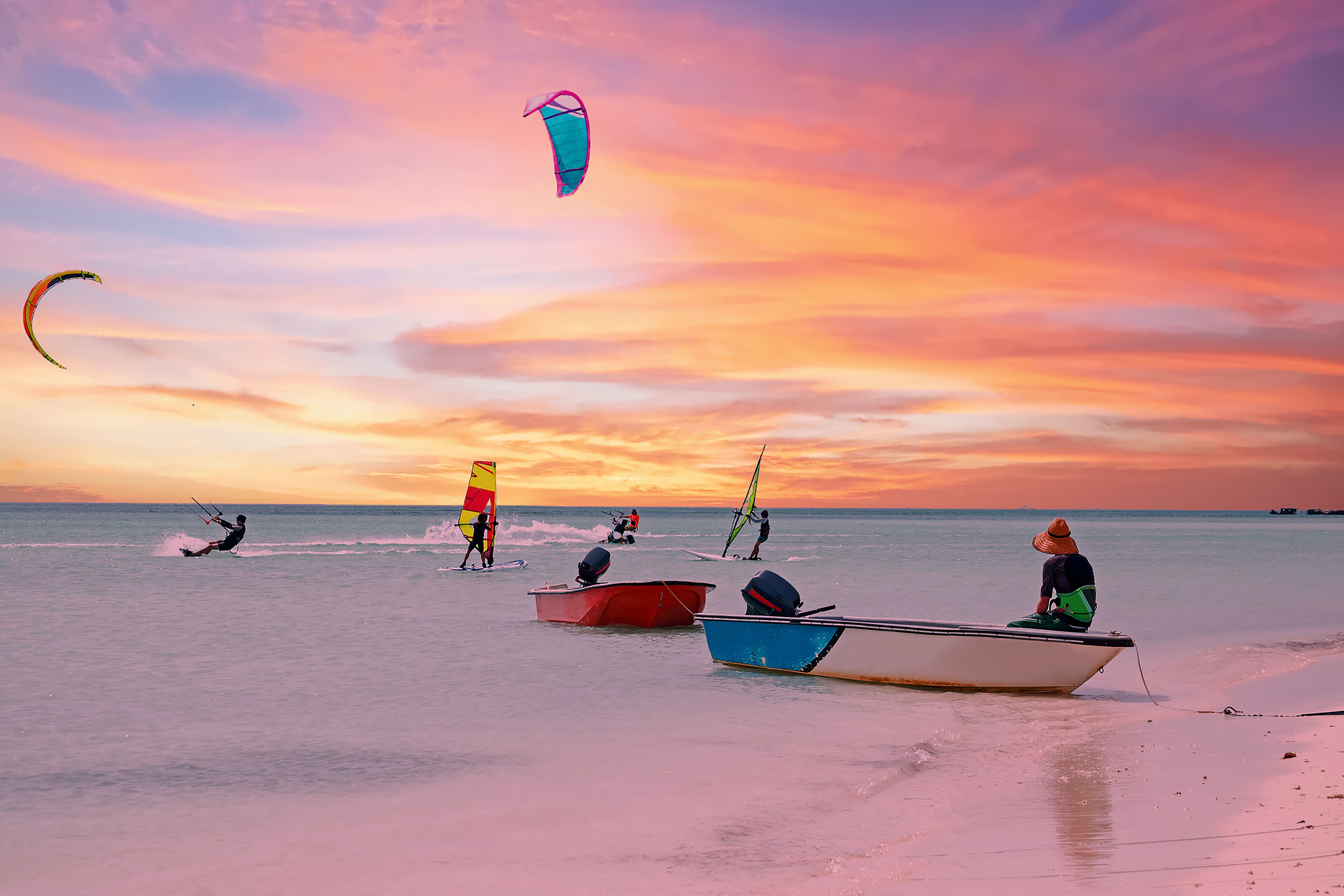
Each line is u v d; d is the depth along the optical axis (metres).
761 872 4.70
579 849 5.13
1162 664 11.70
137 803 6.08
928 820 5.53
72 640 13.20
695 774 6.74
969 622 14.17
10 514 127.56
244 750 7.43
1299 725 7.95
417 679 10.57
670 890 4.46
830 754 7.33
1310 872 4.17
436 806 5.99
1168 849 4.70
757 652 11.18
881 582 24.03
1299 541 61.34
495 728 8.23
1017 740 7.74
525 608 17.69
